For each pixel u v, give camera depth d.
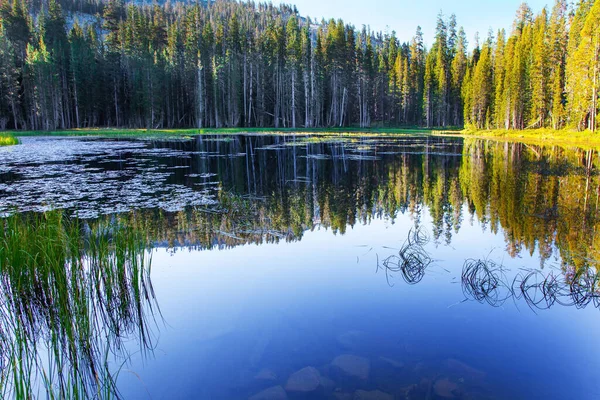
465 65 58.12
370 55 55.69
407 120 60.53
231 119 49.06
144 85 44.94
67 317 3.61
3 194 10.38
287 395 2.87
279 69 51.19
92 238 5.09
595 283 4.95
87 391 3.08
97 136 35.56
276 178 13.82
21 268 4.08
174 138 33.25
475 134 43.75
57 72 46.03
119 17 76.44
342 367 3.19
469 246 6.57
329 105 56.75
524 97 43.97
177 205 9.50
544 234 7.23
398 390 2.90
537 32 45.09
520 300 4.51
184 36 59.19
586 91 32.28
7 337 3.88
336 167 16.53
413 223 8.11
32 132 38.06
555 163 17.27
